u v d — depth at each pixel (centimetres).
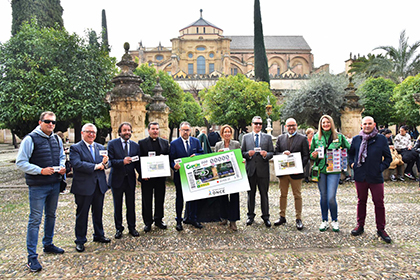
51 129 373
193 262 360
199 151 521
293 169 477
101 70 1341
